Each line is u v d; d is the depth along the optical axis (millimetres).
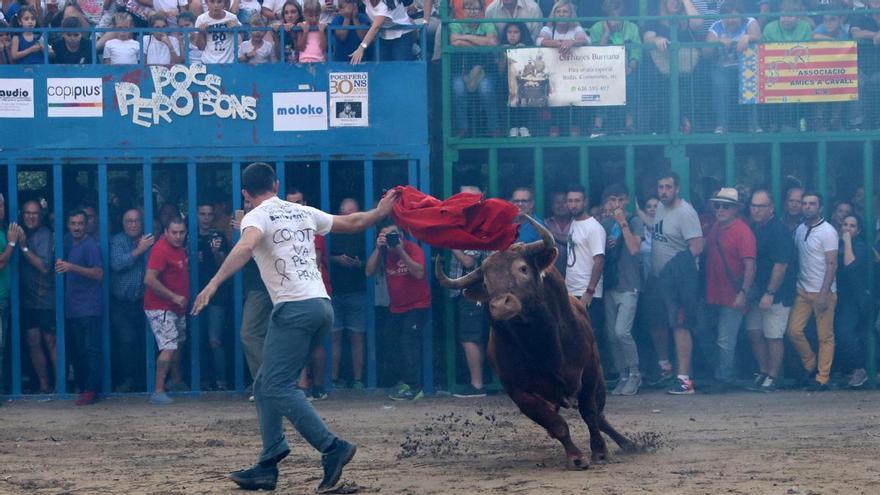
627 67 21078
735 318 20047
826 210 21359
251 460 14078
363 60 21547
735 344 20250
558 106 20953
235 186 20859
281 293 11242
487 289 11922
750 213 20734
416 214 12078
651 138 21000
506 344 12500
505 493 10984
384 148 20906
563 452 14203
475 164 23031
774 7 22375
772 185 21125
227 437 16219
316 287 11367
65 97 20719
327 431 11211
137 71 20797
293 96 20891
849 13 20719
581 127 21078
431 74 22406
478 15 21500
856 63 20906
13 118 20672
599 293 20141
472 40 21141
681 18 20938
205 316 21594
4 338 20453
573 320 12680
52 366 21500
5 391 21172
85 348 20438
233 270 10766
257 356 18688
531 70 20891
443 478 12125
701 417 17453
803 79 20953
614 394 20203
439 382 21641
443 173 21000
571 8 21688
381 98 20891
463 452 14383
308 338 11297
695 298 19953
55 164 20672
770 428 16188
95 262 20266
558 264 20203
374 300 20922
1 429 17219
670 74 21000
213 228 21125
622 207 20172
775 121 21078
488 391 21016
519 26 21281
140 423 17750
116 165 21781
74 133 20734
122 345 20734
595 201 22594
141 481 12523
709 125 21109
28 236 20797
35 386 21594
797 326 20359
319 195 22469
